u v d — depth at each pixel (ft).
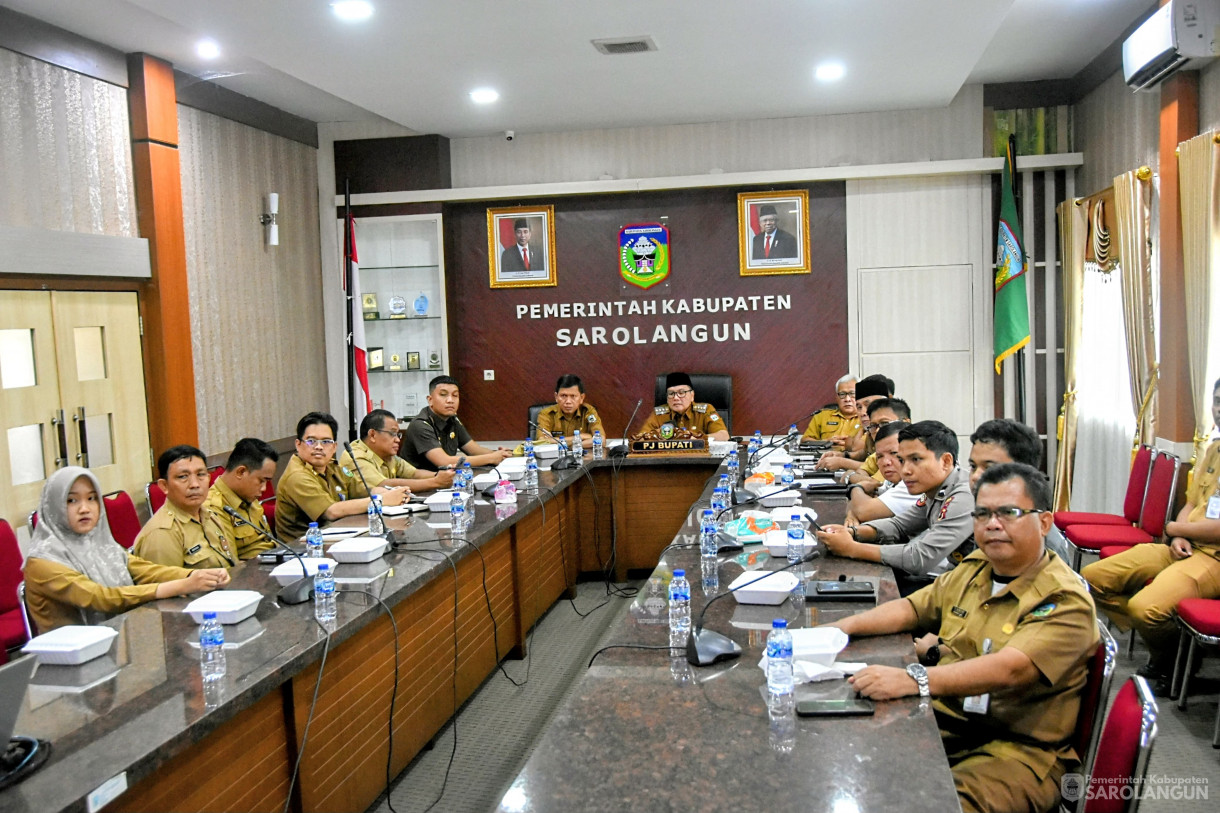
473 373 24.63
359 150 24.18
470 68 17.48
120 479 17.04
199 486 11.16
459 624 11.94
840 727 5.88
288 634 8.03
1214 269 14.58
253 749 7.33
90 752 5.77
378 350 24.27
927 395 23.11
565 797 5.06
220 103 20.08
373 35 15.24
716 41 16.35
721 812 4.85
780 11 14.84
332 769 8.52
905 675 6.39
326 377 24.67
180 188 18.24
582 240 24.06
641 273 23.90
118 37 16.40
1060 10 17.22
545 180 24.18
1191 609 11.05
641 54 16.96
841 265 23.25
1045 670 6.51
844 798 4.97
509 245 24.20
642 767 5.39
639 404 20.85
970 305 22.77
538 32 15.42
